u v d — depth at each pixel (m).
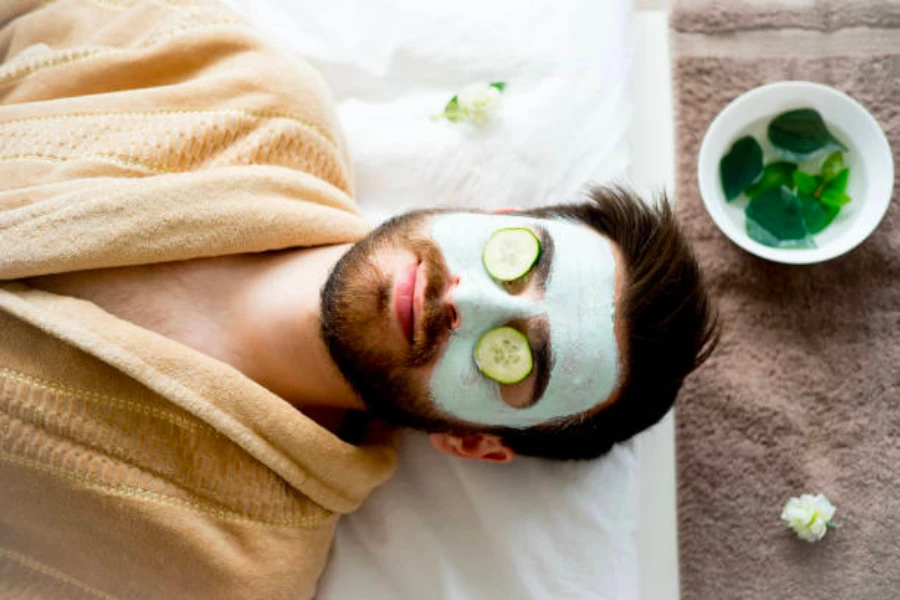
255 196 0.85
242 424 0.80
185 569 0.81
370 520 0.97
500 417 0.81
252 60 0.93
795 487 1.02
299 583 0.87
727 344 1.05
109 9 0.99
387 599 0.94
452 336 0.77
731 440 1.03
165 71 0.94
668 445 0.99
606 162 1.01
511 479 0.96
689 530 1.02
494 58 1.04
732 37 1.11
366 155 1.05
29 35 0.99
